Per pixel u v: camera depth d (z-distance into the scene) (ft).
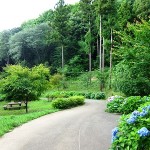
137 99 42.45
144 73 44.32
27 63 205.98
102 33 122.93
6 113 61.41
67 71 171.22
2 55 227.81
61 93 106.83
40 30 207.82
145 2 97.09
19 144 24.99
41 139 26.73
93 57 190.08
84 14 150.00
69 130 30.89
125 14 103.35
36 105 76.07
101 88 118.83
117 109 46.29
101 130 29.96
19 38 209.15
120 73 50.75
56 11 162.09
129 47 43.83
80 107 61.98
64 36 165.89
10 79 57.11
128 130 15.64
